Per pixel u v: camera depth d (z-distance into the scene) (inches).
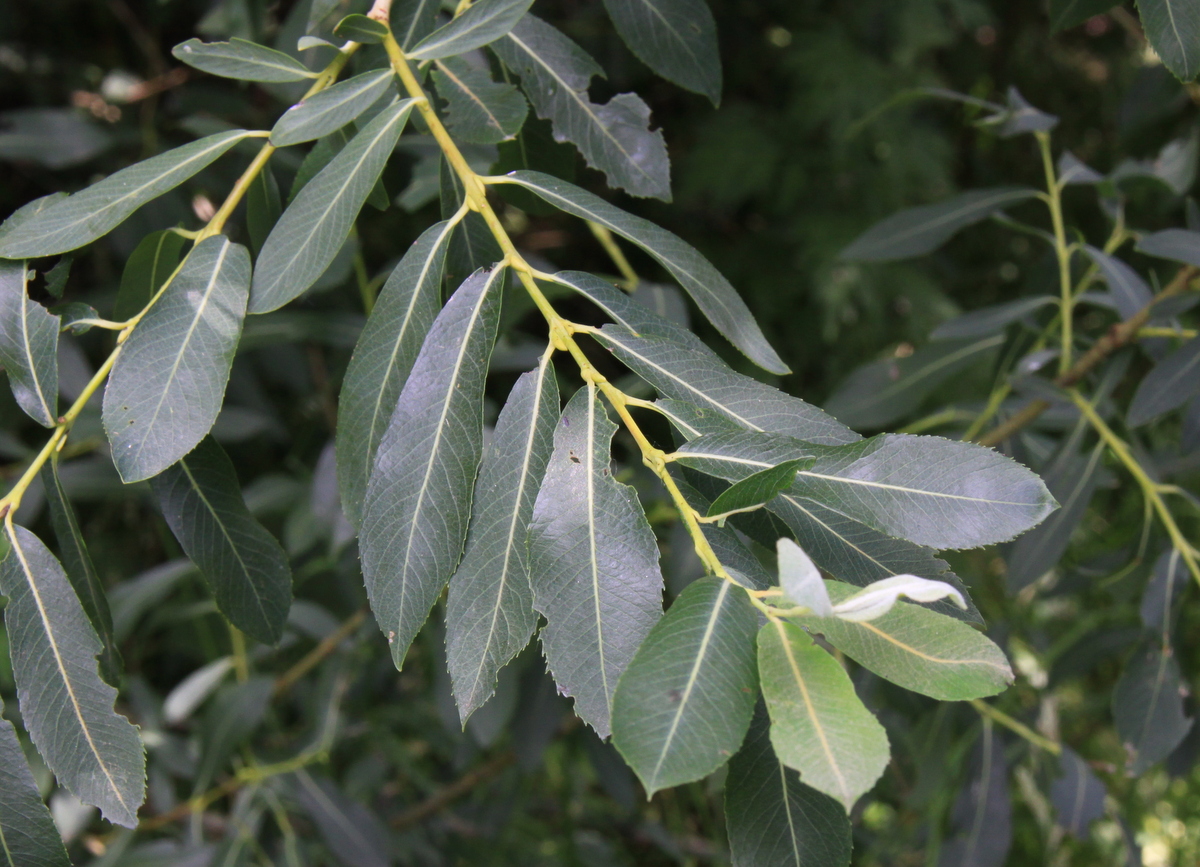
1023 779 37.6
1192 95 28.6
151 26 49.9
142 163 17.8
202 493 18.4
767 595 14.9
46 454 17.0
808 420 16.1
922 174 54.9
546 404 16.1
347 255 30.5
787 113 57.3
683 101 60.6
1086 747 53.7
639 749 14.2
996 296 65.4
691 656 14.5
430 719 43.5
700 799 44.4
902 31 52.9
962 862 30.1
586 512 15.5
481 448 16.2
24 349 17.2
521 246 54.0
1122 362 26.4
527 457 16.0
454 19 17.9
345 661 38.6
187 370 16.7
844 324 56.8
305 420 49.1
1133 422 23.8
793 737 14.0
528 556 15.4
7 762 16.2
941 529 15.3
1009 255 65.4
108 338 40.8
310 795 35.1
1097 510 49.5
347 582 40.8
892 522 15.4
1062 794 29.4
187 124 34.4
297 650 43.6
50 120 41.1
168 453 16.4
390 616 15.9
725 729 14.2
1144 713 24.4
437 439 16.1
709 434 15.7
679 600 14.8
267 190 19.4
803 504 16.6
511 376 51.4
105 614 18.0
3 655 34.9
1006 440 28.3
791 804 15.4
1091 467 25.8
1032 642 42.1
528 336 35.4
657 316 16.9
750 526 17.1
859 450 15.6
